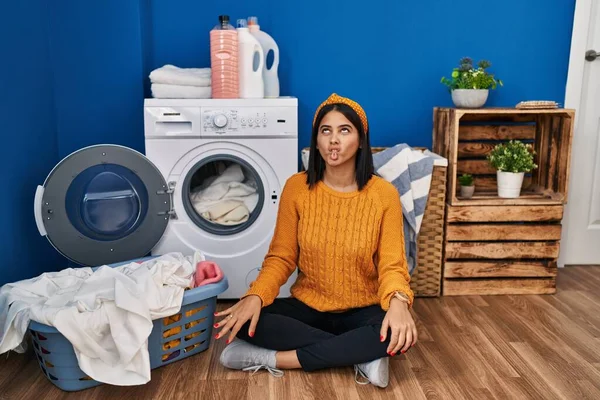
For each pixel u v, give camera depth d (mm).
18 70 2145
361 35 2766
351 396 1682
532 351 1975
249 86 2391
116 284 1657
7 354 1910
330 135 1724
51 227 2109
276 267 1853
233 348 1839
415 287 2506
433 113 2809
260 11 2709
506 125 2785
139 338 1630
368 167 1798
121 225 2236
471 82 2557
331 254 1795
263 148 2332
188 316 1880
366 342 1700
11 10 2084
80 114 2566
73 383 1699
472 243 2496
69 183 2111
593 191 2914
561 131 2557
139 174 2234
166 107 2277
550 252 2518
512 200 2484
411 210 2303
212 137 2309
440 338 2082
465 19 2775
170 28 2699
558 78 2846
